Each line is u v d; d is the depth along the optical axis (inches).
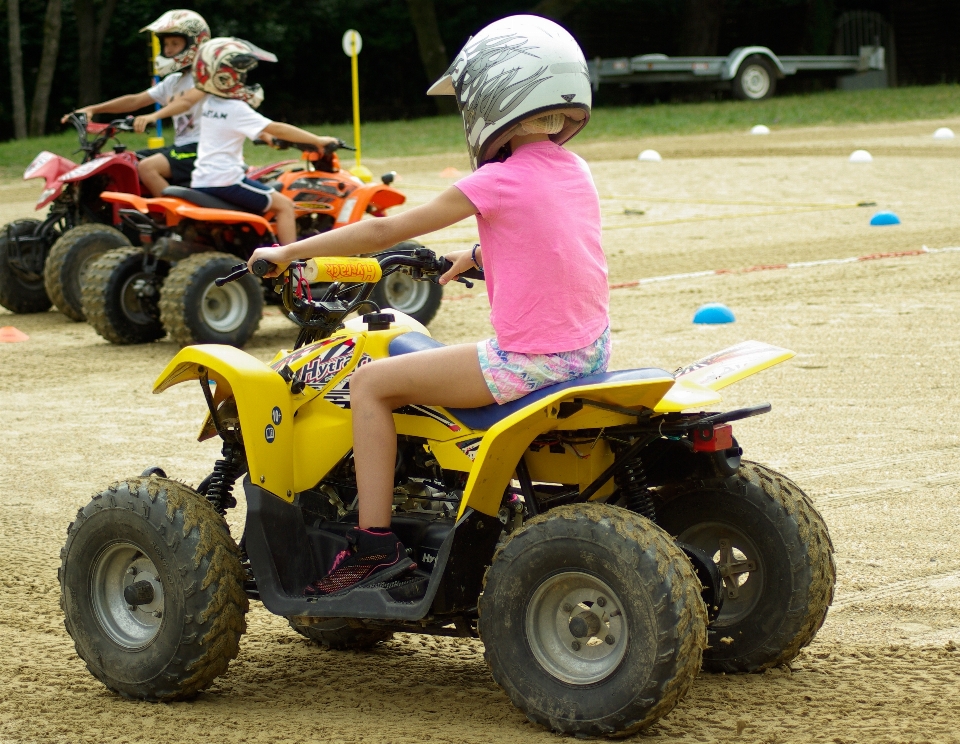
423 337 165.3
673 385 145.9
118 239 478.0
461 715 155.0
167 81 479.2
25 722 153.9
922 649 173.3
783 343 385.4
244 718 155.1
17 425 322.7
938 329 396.8
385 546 156.9
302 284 163.8
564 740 143.4
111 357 410.3
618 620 142.3
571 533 142.6
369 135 1215.6
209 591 158.4
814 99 1406.3
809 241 607.5
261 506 162.7
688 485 169.5
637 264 563.5
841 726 146.8
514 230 146.1
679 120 1203.2
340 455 164.4
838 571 204.7
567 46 149.7
